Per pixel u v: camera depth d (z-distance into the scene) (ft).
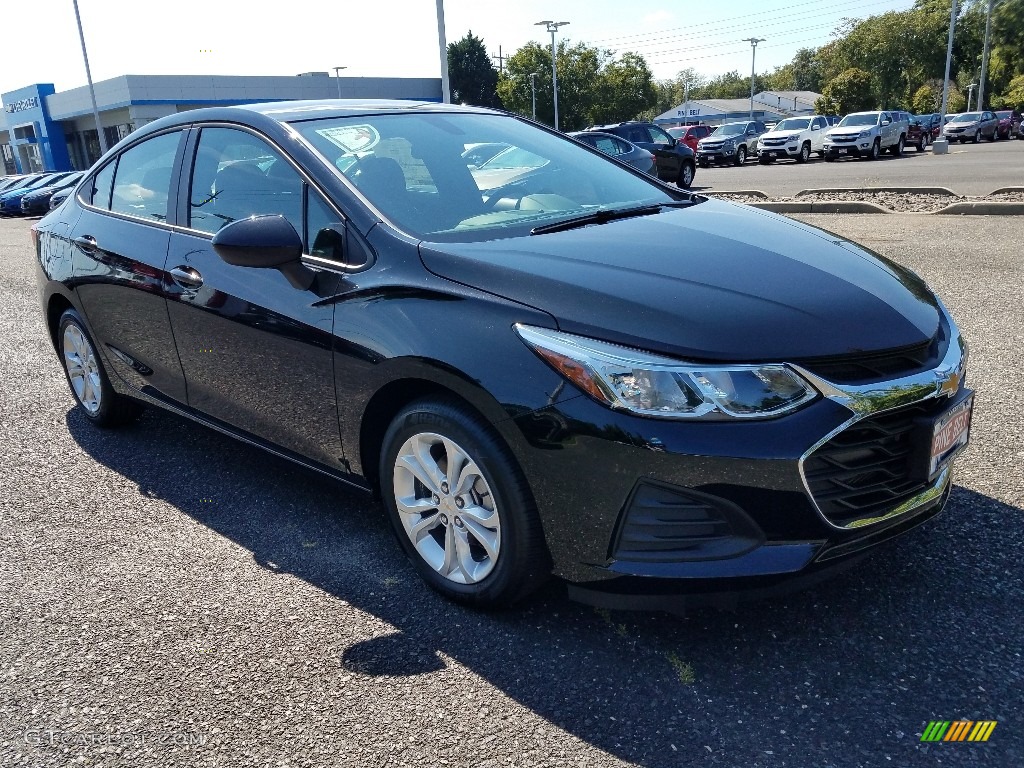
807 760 6.71
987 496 10.74
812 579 7.55
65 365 15.43
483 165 11.16
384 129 11.21
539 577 8.33
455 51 258.98
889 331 7.84
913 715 7.14
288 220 10.01
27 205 82.79
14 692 7.97
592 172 12.09
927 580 9.05
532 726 7.24
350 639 8.59
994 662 7.73
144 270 12.03
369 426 9.46
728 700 7.43
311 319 9.53
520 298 8.01
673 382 7.15
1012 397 14.06
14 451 14.33
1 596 9.68
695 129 128.98
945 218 34.06
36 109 168.45
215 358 11.16
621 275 8.15
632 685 7.70
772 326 7.47
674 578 7.38
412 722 7.36
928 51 200.23
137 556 10.50
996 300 20.38
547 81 230.48
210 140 11.63
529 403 7.62
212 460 13.56
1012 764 6.58
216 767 6.92
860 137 93.66
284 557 10.35
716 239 9.39
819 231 10.60
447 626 8.73
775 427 7.12
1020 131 154.92
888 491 7.85
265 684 7.94
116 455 13.94
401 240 9.11
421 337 8.38
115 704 7.75
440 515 8.98
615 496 7.39
